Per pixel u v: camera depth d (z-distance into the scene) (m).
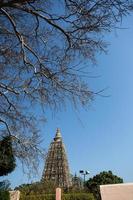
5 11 10.77
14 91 12.34
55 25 10.91
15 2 10.00
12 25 11.04
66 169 57.66
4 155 13.36
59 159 58.62
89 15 10.43
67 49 11.33
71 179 55.41
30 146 12.84
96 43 11.18
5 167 23.50
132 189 27.64
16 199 28.83
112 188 28.00
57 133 62.72
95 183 65.19
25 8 10.56
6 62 12.10
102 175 66.38
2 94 12.47
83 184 53.03
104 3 10.17
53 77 11.70
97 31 10.73
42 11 10.70
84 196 32.12
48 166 57.81
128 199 27.36
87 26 10.64
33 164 12.73
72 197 32.16
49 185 35.06
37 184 34.66
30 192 33.06
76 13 10.55
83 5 10.37
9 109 12.89
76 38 11.01
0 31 11.78
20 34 11.35
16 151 12.84
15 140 12.88
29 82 12.16
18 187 33.56
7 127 12.96
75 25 10.77
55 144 61.03
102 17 10.45
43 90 12.05
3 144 13.05
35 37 11.67
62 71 11.69
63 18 10.74
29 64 11.87
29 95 12.26
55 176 56.16
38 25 11.46
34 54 11.72
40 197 32.19
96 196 37.19
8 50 11.93
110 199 27.62
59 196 31.48
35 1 10.41
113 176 66.88
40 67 11.80
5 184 26.67
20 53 11.81
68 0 10.48
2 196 25.78
